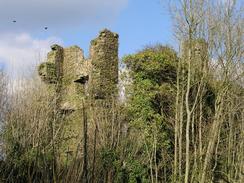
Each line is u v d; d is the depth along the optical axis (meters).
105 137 32.31
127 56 35.31
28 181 28.64
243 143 33.41
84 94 38.56
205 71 30.53
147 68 34.41
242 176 30.77
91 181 29.09
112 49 40.03
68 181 28.73
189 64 28.98
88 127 34.22
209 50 30.27
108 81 38.91
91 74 38.66
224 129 34.53
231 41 29.61
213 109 33.22
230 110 31.23
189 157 29.25
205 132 31.92
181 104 29.30
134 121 33.62
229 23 29.81
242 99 33.28
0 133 30.62
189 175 29.20
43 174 28.72
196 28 29.67
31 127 30.48
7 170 29.12
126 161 31.36
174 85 32.91
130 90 34.91
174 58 34.78
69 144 33.78
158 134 32.75
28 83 34.28
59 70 40.53
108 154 31.17
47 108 32.50
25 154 29.39
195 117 32.50
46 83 39.22
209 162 28.98
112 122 32.69
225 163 32.97
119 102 35.50
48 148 30.14
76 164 29.64
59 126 32.84
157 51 36.16
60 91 39.62
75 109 37.75
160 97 34.03
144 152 31.78
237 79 30.19
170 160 32.22
